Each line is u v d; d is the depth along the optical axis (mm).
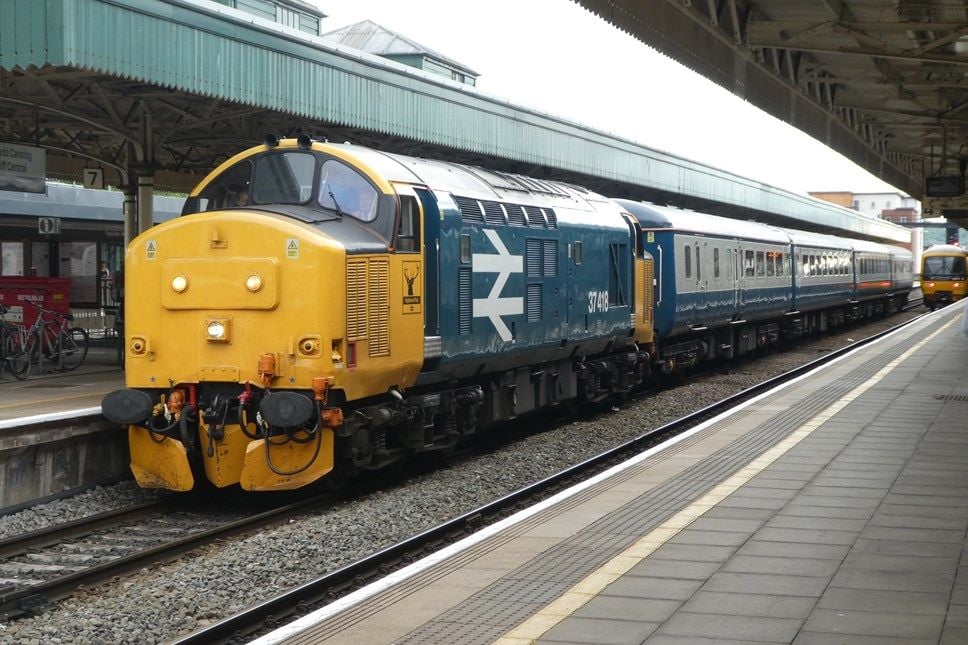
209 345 11398
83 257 30047
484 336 14289
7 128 20422
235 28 15125
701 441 13500
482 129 22016
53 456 12133
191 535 10758
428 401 13344
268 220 11312
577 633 6156
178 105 18391
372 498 12320
